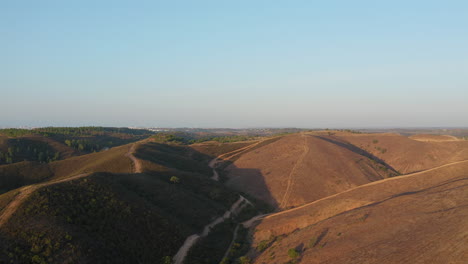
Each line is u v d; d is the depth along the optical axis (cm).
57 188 5462
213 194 8794
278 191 10431
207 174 12612
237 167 13625
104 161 11319
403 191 6712
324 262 3938
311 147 14062
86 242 4441
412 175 7656
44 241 4197
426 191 5912
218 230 6831
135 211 5703
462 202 4697
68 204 5159
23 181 10644
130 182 7194
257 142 18062
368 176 11425
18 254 3962
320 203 7412
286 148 14588
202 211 7294
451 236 3525
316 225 5650
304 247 4772
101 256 4375
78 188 5697
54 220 4634
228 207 8388
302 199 9788
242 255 5712
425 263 3130
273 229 6556
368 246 3925
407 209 4994
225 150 17038
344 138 17988
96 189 5869
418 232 3925
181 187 8481
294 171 11731
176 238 5609
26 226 4397
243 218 8144
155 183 7662
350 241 4294
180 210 6875
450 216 4166
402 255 3403
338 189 10362
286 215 7331
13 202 5003
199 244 5762
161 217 5959
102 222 5116
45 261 3953
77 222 4859
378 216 5000
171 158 13300
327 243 4569
